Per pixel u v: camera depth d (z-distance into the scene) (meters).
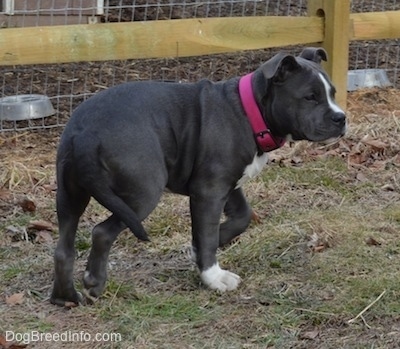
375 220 9.80
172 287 8.13
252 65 14.66
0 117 12.41
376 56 15.61
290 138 7.86
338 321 7.48
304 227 9.51
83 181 7.20
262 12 16.77
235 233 8.41
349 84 14.17
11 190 10.58
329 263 8.59
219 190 7.76
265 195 10.58
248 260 8.74
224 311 7.63
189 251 9.03
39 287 8.12
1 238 9.27
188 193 7.89
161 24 12.01
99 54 11.79
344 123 7.66
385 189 10.92
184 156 7.67
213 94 7.75
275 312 7.61
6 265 8.62
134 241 9.23
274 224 9.66
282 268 8.55
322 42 12.91
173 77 14.21
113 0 16.59
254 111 7.68
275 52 15.00
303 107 7.62
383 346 7.07
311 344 7.11
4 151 11.72
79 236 9.33
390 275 8.30
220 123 7.66
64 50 11.60
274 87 7.65
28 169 11.01
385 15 13.16
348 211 10.09
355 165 11.58
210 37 12.27
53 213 9.97
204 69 14.49
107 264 8.12
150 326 7.36
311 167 11.45
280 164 11.51
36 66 14.20
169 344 7.08
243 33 12.43
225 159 7.67
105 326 7.38
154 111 7.52
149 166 7.37
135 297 7.88
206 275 8.02
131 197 7.36
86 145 7.15
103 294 7.82
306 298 7.87
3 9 14.73
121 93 7.52
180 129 7.63
